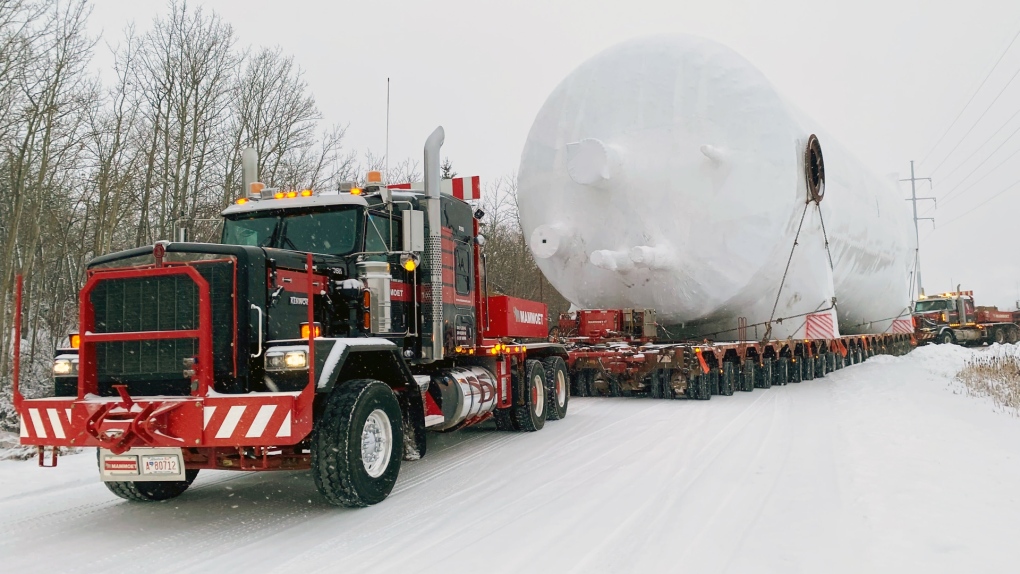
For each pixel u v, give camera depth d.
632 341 15.38
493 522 5.59
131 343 6.01
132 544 5.29
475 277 9.52
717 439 9.27
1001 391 13.45
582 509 5.88
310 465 6.00
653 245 15.59
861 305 23.31
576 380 15.41
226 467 6.00
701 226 15.36
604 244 16.25
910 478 6.41
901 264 25.88
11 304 16.72
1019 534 4.76
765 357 16.30
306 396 5.47
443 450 9.14
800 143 15.91
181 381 5.91
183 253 5.99
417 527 5.52
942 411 10.97
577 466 7.76
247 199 7.77
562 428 10.81
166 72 20.98
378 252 7.13
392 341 7.22
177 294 5.96
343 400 6.06
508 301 10.20
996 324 40.03
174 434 5.48
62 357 6.26
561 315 17.50
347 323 6.88
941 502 5.55
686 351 14.05
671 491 6.42
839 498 5.90
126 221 22.75
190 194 22.39
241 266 5.92
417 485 7.04
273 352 5.77
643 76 16.23
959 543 4.57
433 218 7.93
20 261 19.80
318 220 7.37
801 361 17.77
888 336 26.70
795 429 9.90
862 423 10.02
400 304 7.63
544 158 17.14
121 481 6.11
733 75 15.71
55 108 16.17
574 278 16.94
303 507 6.36
